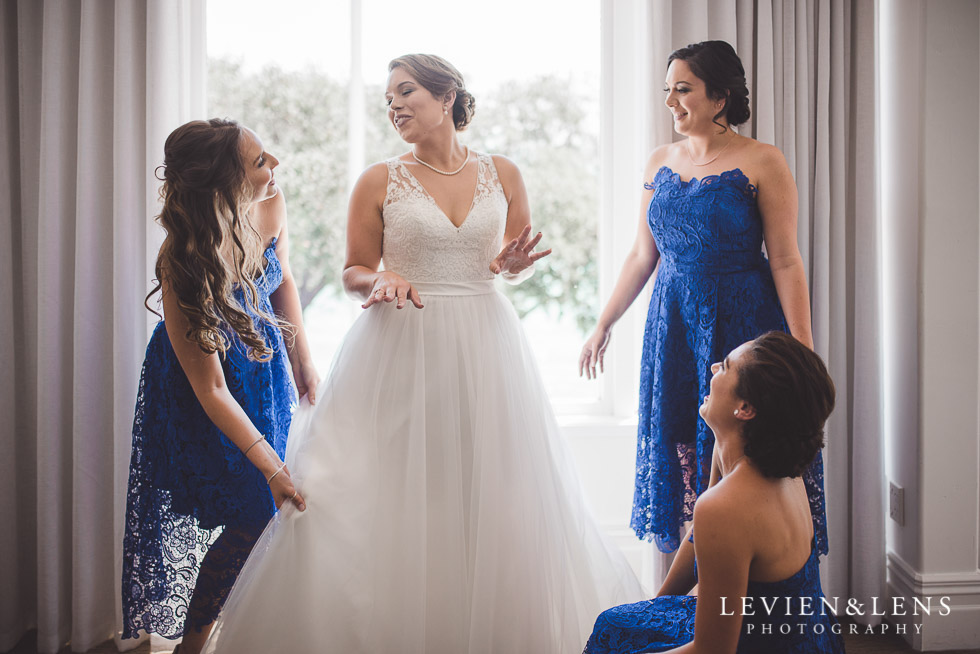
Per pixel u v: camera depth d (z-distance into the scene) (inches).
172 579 79.0
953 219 98.7
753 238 82.4
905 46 101.4
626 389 118.0
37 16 99.3
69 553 103.1
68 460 102.3
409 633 71.0
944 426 100.0
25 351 102.4
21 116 99.3
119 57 96.6
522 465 79.0
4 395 99.4
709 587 53.9
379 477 76.0
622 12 114.0
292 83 113.7
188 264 72.2
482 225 81.6
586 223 120.2
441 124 81.1
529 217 89.1
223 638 70.3
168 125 98.2
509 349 83.0
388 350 79.8
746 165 81.5
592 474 115.0
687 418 87.1
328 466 76.0
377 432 77.6
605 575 83.1
